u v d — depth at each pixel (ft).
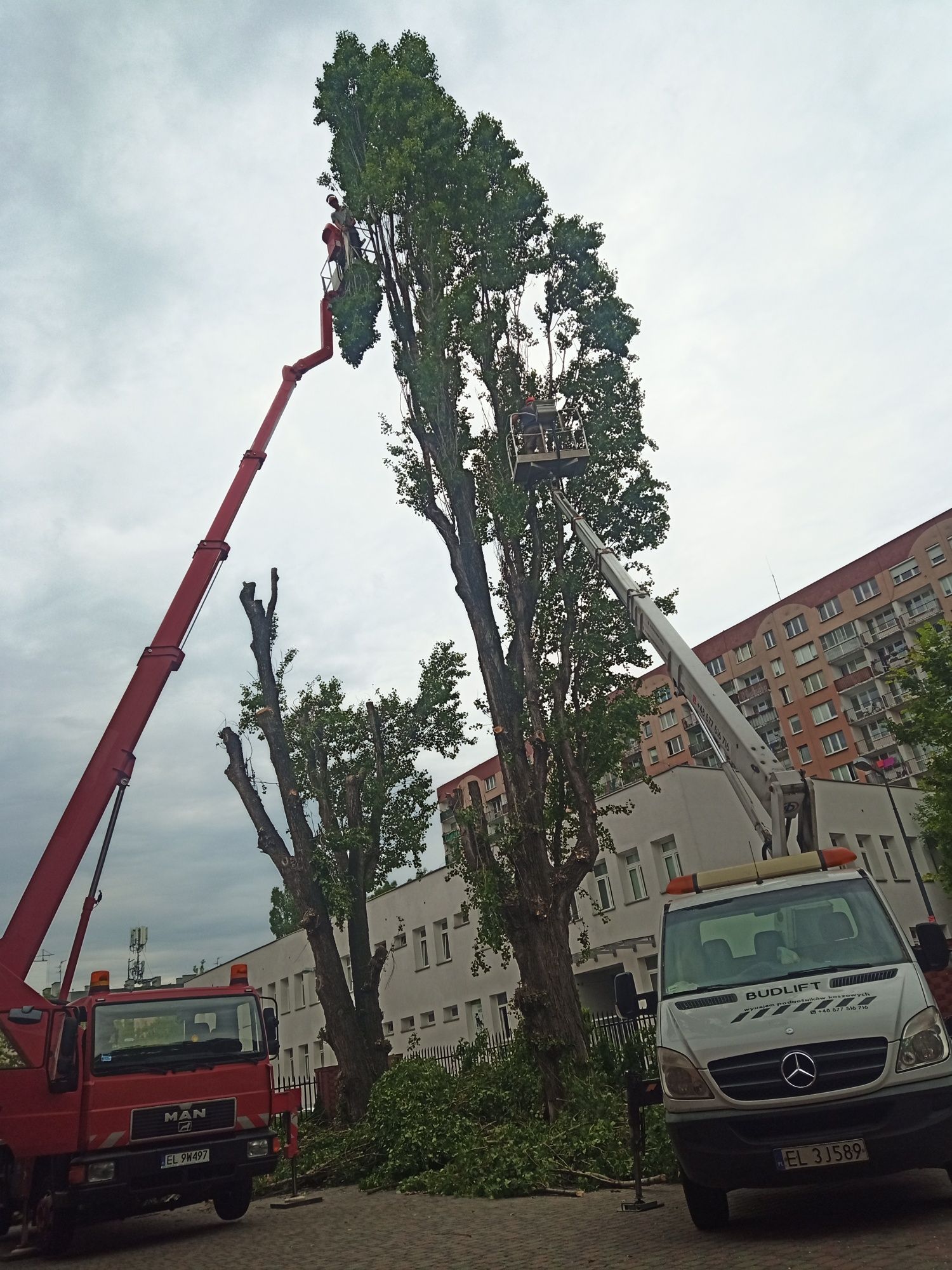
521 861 51.37
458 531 61.26
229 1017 39.91
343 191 70.38
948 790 100.58
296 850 64.08
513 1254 23.99
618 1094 45.19
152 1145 36.01
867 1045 20.44
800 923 24.63
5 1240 39.73
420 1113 47.21
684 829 91.20
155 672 53.06
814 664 227.61
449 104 68.18
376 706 75.31
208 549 58.59
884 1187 24.84
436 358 62.49
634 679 61.57
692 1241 21.74
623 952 94.84
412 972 123.54
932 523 211.82
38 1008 39.50
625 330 65.21
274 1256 29.35
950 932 117.80
